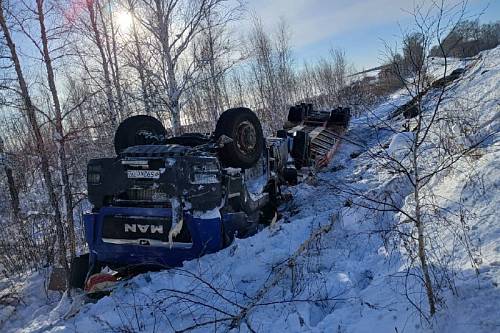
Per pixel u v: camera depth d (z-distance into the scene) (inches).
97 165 205.6
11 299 224.4
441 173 217.6
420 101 125.3
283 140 334.0
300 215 273.0
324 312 149.9
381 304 137.3
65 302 200.2
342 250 196.7
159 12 385.4
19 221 333.4
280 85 829.8
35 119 242.4
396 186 244.2
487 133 242.4
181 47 393.7
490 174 181.5
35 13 235.0
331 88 1155.9
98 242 204.4
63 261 231.1
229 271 182.1
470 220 161.3
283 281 173.0
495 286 115.0
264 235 209.0
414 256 150.6
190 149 201.2
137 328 154.6
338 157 465.1
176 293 168.6
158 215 192.5
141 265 207.8
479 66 471.8
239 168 224.7
